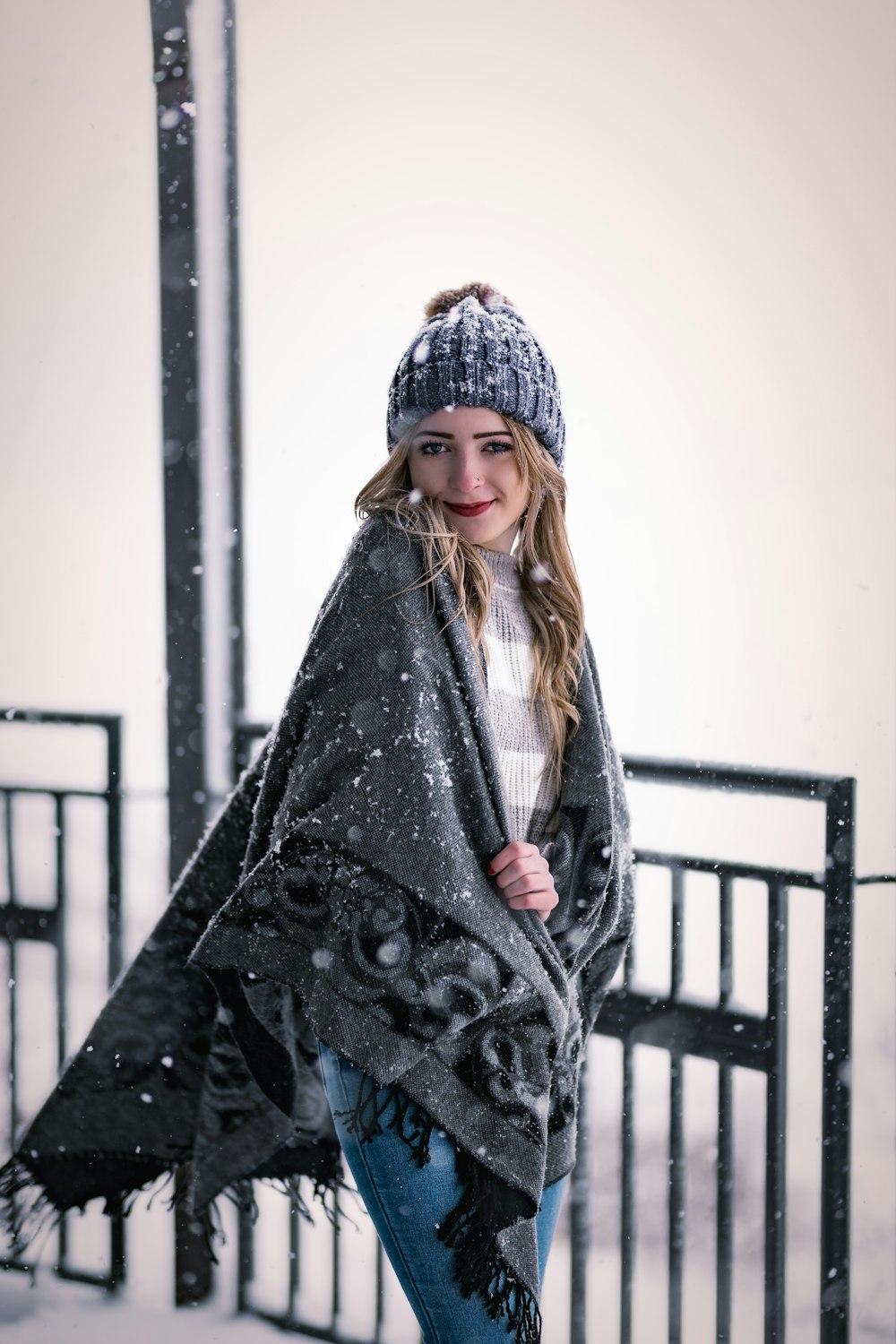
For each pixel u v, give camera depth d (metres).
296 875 1.40
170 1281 2.62
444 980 1.35
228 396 2.68
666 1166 3.13
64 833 2.89
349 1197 3.09
